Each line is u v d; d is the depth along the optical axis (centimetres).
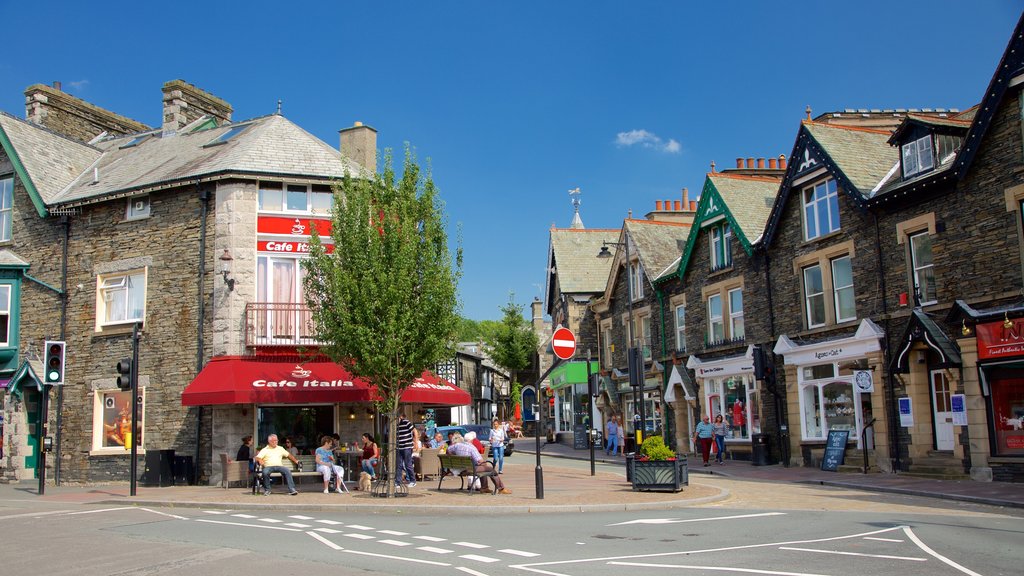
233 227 2295
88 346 2459
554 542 1118
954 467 1945
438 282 1780
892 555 962
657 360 3472
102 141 3266
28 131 2770
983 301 1886
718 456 2772
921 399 2059
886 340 2169
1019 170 1805
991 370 1873
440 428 3381
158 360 2339
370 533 1238
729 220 2830
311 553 1047
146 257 2406
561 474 2352
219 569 943
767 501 1620
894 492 1748
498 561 972
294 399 2153
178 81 3017
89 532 1284
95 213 2522
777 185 3088
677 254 3669
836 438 2322
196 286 2320
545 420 5472
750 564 921
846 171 2306
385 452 2008
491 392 6291
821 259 2438
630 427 3744
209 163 2402
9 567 993
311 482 2108
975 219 1919
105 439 2412
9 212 2695
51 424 2486
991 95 1847
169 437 2292
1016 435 1816
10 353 2552
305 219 2364
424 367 1792
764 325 2702
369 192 1845
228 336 2241
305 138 2538
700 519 1341
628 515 1426
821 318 2458
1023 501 1443
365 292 1708
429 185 1862
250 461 2075
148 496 1869
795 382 2538
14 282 2591
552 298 5200
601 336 4172
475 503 1578
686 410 3219
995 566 887
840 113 3003
